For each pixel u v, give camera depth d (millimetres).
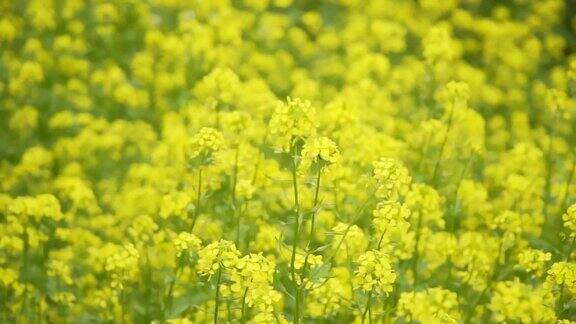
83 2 11898
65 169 8195
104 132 9164
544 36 13195
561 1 12414
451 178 6945
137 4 11586
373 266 4840
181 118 9094
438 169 7039
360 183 6406
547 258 5609
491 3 13656
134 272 5812
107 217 7152
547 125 10297
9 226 6164
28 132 9172
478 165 8672
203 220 5988
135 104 9695
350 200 6250
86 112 9836
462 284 6117
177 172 7441
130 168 8297
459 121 7262
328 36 11258
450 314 5520
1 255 6539
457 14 12203
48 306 6516
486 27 11812
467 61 12430
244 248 6023
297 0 13109
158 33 10633
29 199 6070
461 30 13164
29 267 6508
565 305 5398
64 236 6484
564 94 7484
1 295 6383
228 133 6383
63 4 11984
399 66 10617
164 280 6051
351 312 5777
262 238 6055
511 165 7828
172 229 6535
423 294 5324
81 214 7656
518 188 7043
